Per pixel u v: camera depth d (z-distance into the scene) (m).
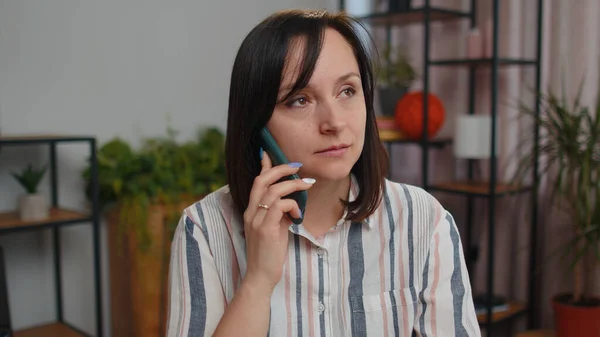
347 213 0.86
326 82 0.75
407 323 0.89
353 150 0.77
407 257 0.91
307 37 0.75
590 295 2.25
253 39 0.78
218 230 0.88
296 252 0.86
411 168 2.96
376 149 0.87
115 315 2.30
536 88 2.33
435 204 0.94
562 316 2.12
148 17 2.35
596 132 2.03
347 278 0.87
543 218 2.46
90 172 2.14
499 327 2.64
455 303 0.89
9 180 2.08
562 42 2.30
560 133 2.09
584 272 2.30
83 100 2.21
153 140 2.36
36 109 2.11
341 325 0.86
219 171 2.34
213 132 2.46
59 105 2.16
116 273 2.26
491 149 2.24
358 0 2.95
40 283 2.18
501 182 2.52
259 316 0.78
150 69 2.37
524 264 2.51
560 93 2.31
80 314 2.29
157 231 2.10
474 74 2.61
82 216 1.97
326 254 0.86
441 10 2.38
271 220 0.78
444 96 2.74
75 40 2.18
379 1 2.93
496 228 2.60
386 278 0.89
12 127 2.06
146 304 2.09
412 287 0.90
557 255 2.39
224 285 0.87
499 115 2.52
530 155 2.23
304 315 0.85
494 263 2.61
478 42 2.36
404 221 0.91
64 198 2.21
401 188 0.94
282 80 0.75
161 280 2.12
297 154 0.77
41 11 2.09
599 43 2.20
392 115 2.65
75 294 2.27
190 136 2.51
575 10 2.25
